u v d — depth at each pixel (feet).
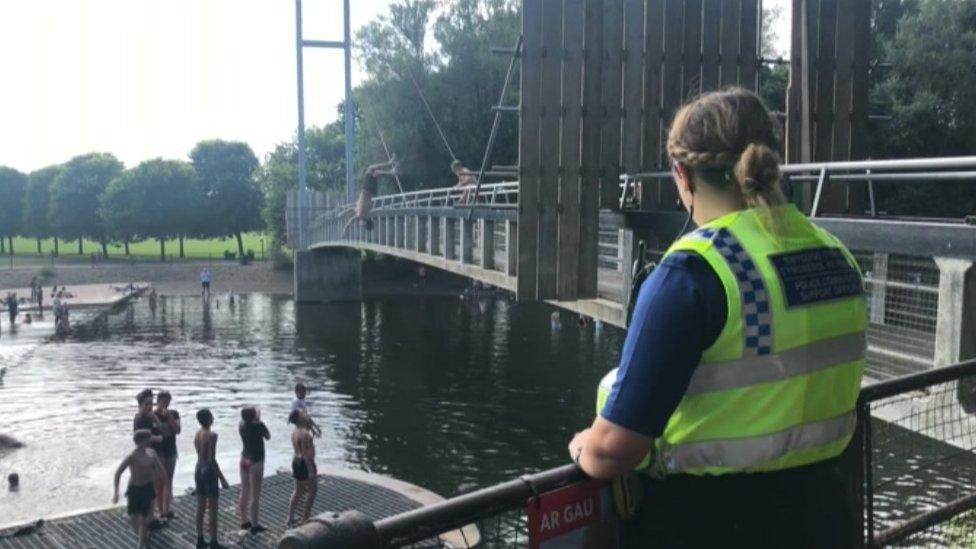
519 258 34.01
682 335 5.24
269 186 302.45
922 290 21.58
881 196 94.43
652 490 6.01
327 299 198.59
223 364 113.39
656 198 35.09
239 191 328.90
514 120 192.95
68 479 59.06
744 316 5.34
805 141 33.40
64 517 41.39
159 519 40.37
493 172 36.58
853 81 34.19
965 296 18.88
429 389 94.22
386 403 87.25
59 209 340.39
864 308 6.03
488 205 56.39
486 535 6.49
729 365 5.40
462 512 5.83
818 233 6.01
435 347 125.59
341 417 81.20
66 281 254.47
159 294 226.99
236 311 183.83
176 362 115.14
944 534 12.75
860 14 33.99
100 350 126.72
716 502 5.72
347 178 203.00
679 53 35.01
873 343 23.03
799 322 5.47
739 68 35.63
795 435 5.56
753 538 5.70
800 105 34.50
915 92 102.32
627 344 5.46
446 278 238.68
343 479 47.42
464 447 70.13
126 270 263.90
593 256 34.63
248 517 39.58
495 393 91.61
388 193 201.67
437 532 5.78
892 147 101.65
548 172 34.12
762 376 5.41
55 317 150.00
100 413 82.33
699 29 35.19
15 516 50.55
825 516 5.88
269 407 86.02
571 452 6.44
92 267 269.03
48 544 38.24
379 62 203.51
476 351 120.78
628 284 34.09
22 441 70.85
